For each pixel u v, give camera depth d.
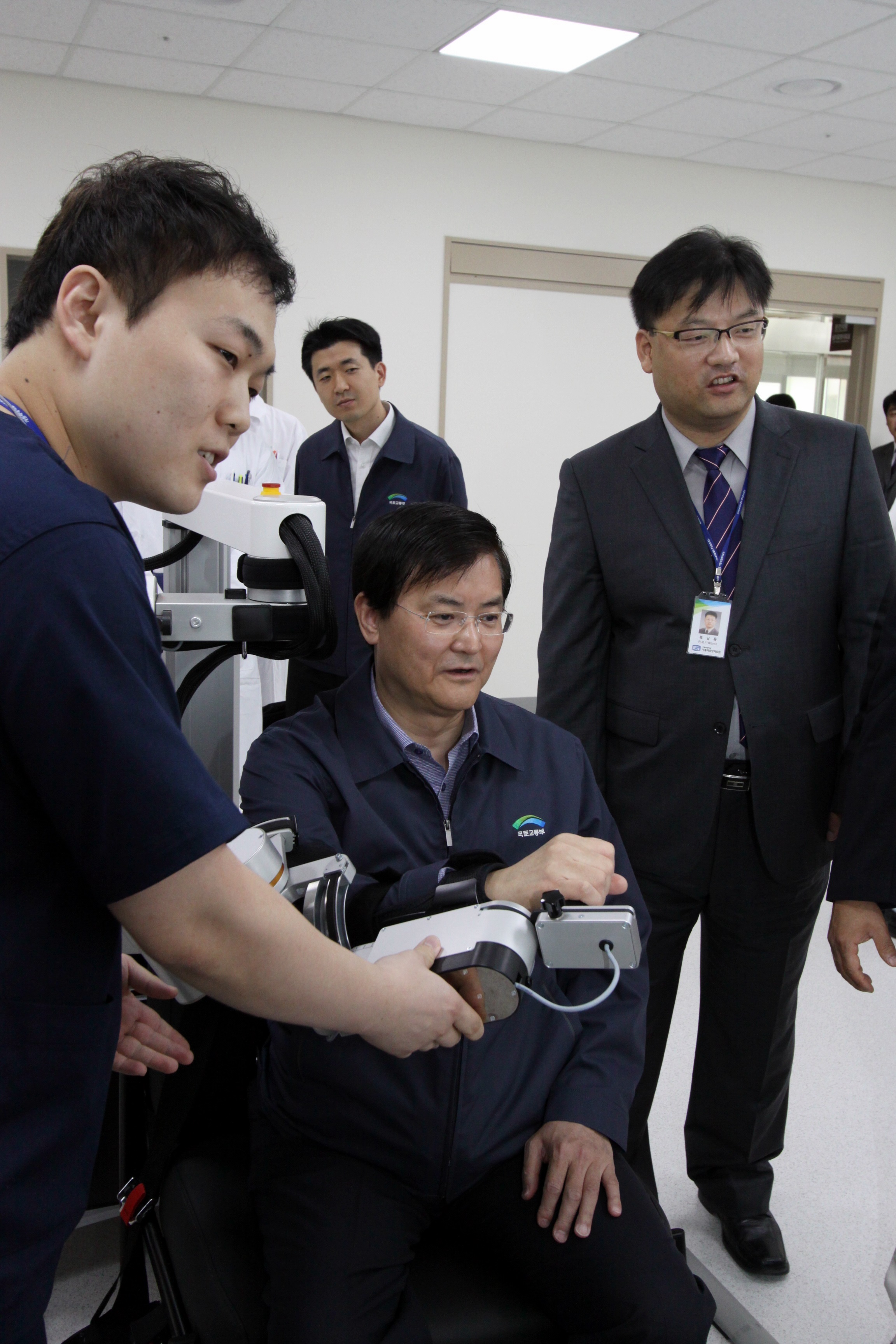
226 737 1.46
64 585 0.63
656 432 1.65
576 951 0.95
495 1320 1.04
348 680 1.32
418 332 5.11
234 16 3.60
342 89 4.36
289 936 0.73
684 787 1.62
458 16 3.57
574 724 1.71
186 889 0.67
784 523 1.58
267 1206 1.10
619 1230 1.08
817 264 5.83
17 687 0.62
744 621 1.57
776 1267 1.72
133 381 0.69
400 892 1.09
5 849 0.66
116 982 0.75
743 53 3.88
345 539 3.29
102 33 3.76
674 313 1.50
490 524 1.26
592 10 3.51
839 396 6.46
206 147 4.57
